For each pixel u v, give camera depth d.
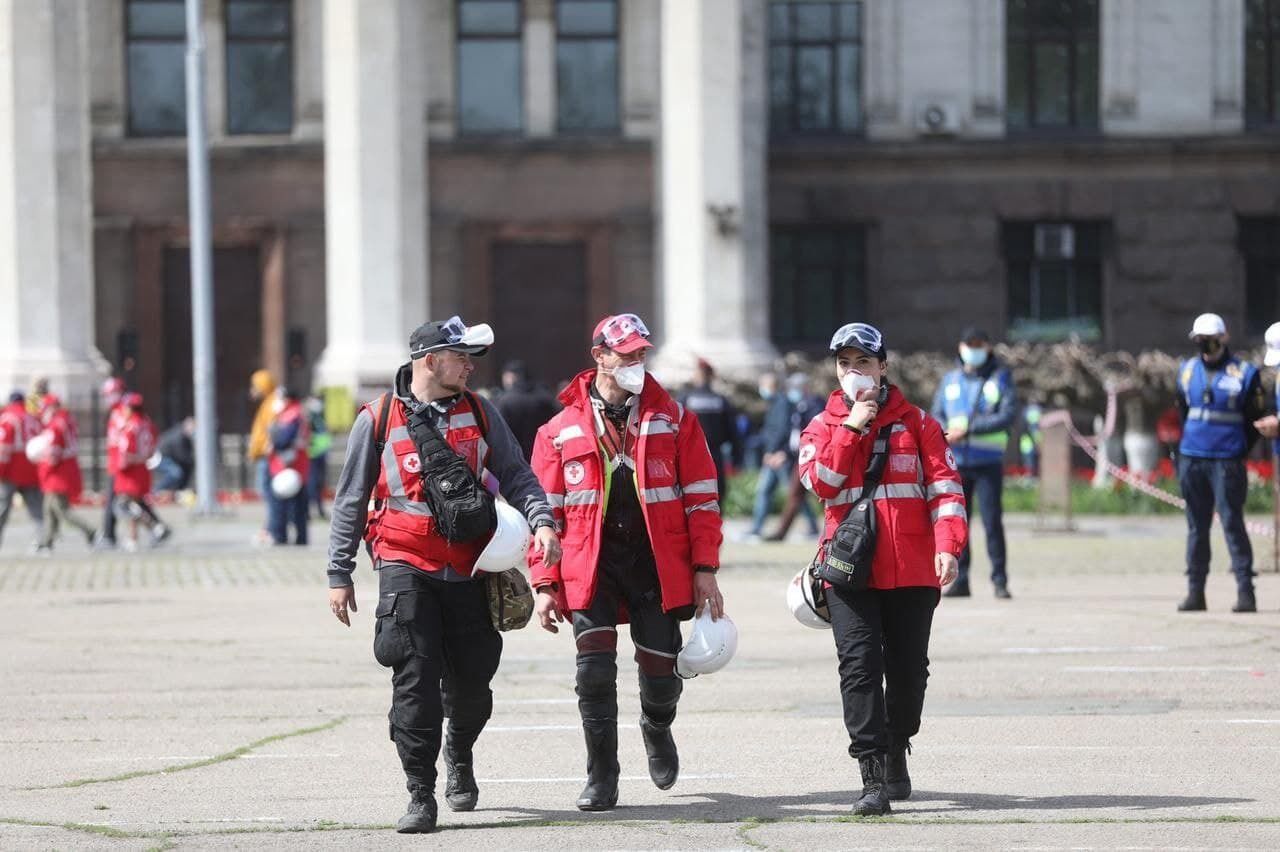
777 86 126.19
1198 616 48.19
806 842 23.16
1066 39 126.75
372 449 24.91
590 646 25.34
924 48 125.81
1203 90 126.38
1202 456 48.25
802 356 115.81
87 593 58.75
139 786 27.66
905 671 25.33
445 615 24.86
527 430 58.75
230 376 126.75
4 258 107.44
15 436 75.44
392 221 108.69
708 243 109.38
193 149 94.38
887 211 125.62
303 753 30.53
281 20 126.00
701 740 31.45
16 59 107.12
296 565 68.50
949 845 22.83
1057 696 35.66
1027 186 125.75
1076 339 113.81
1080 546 71.69
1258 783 26.88
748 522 85.69
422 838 23.69
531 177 125.75
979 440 52.72
